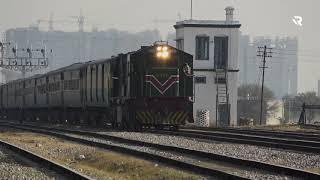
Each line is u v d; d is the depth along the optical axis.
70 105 164.88
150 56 118.38
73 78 161.00
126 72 120.31
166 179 53.69
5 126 159.25
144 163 64.56
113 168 64.31
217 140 96.38
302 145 83.88
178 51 119.62
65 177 54.47
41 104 197.62
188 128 145.88
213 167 60.00
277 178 51.59
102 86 135.62
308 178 51.09
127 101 119.44
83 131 117.44
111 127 137.25
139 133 111.19
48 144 93.88
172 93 118.69
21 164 64.75
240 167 60.19
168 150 77.62
